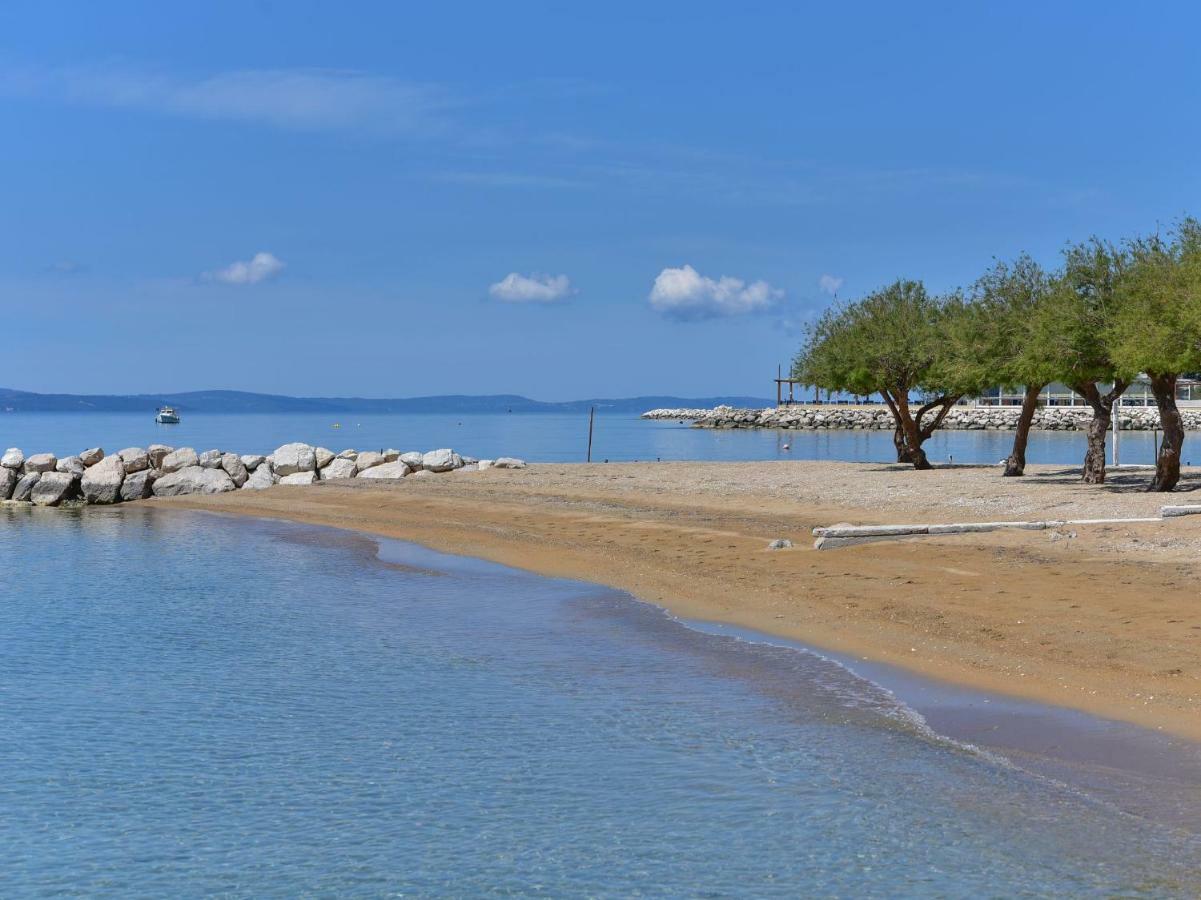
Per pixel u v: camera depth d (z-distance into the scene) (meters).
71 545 33.06
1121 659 14.02
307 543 32.81
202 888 8.67
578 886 8.47
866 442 105.31
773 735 11.95
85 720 13.26
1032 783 10.16
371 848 9.31
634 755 11.44
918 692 13.52
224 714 13.39
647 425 195.38
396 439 133.50
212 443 126.12
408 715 13.16
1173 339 28.62
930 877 8.37
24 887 8.75
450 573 25.69
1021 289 38.31
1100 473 35.41
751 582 21.53
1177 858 8.47
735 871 8.62
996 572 20.05
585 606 20.56
